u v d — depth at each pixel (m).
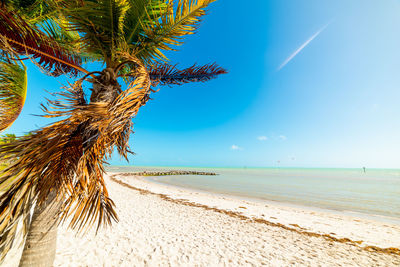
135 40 2.83
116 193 12.58
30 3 2.56
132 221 6.62
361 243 6.16
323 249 5.49
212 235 5.99
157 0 2.46
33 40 2.09
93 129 1.62
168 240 5.24
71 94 1.61
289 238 6.29
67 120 1.47
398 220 9.98
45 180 1.43
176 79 3.88
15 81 2.77
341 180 40.47
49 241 2.22
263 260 4.53
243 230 6.78
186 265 4.03
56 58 2.26
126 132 1.95
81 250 4.08
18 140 1.31
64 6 2.30
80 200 1.58
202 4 2.40
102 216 1.73
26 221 1.50
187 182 31.30
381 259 4.97
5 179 1.25
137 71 1.85
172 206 10.05
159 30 2.61
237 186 26.14
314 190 22.44
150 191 16.05
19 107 3.04
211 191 20.38
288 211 11.18
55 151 1.46
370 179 44.66
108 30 2.48
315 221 9.02
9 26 1.86
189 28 2.62
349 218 10.05
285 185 28.19
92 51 2.77
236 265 4.20
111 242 4.68
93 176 1.61
